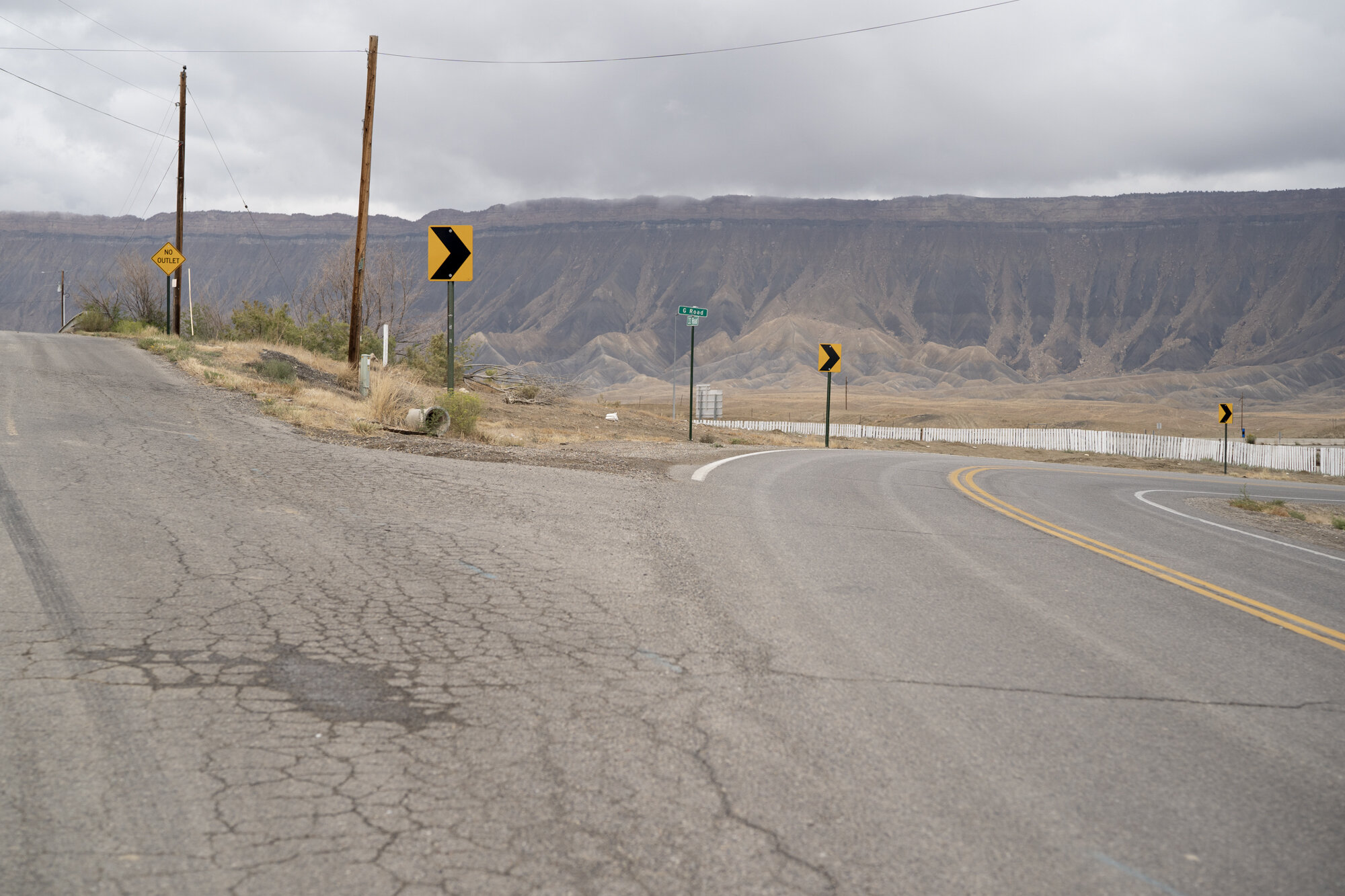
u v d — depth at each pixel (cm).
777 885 261
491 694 405
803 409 15538
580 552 720
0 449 949
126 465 928
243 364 2288
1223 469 4953
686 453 1750
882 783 333
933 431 6581
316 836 277
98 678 397
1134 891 269
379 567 625
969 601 639
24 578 535
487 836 281
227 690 393
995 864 280
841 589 650
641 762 339
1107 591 707
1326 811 330
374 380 2003
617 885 257
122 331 3447
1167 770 359
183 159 3516
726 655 479
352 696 395
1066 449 6209
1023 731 393
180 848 267
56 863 257
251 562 611
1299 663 527
